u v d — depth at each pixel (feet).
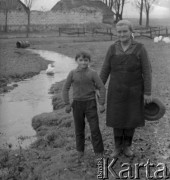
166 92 41.88
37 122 36.94
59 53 113.80
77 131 22.72
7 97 52.47
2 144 31.37
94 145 22.70
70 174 21.02
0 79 66.49
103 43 140.97
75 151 24.70
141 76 21.07
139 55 20.72
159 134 27.40
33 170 23.03
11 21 203.82
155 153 23.57
